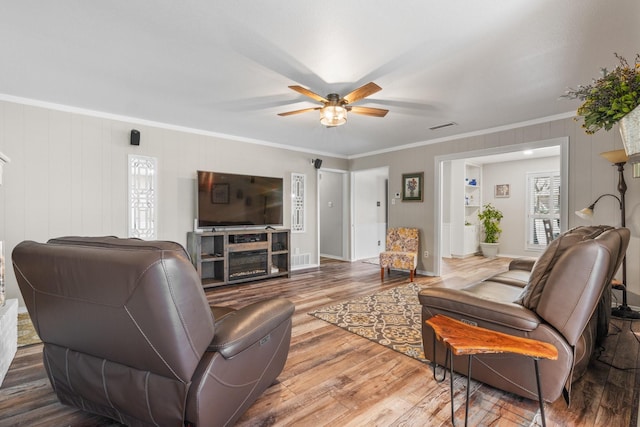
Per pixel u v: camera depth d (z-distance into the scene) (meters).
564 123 3.70
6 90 3.02
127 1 1.72
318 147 5.72
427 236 5.20
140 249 1.15
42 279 1.28
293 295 3.95
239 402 1.46
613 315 3.05
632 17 1.84
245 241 4.58
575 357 1.58
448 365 1.91
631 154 1.32
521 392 1.66
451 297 1.85
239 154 4.90
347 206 6.68
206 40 2.12
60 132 3.44
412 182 5.37
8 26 1.96
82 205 3.58
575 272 1.49
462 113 3.67
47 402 1.73
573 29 1.97
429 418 1.60
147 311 1.11
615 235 1.76
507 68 2.51
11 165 3.18
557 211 6.69
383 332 2.73
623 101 1.33
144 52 2.29
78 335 1.33
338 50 2.24
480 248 7.68
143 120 3.97
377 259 6.90
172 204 4.25
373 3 1.73
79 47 2.22
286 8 1.78
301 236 5.80
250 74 2.63
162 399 1.27
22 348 2.42
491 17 1.86
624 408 1.65
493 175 7.66
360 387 1.88
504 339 1.45
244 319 1.47
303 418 1.60
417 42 2.13
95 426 1.54
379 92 3.01
